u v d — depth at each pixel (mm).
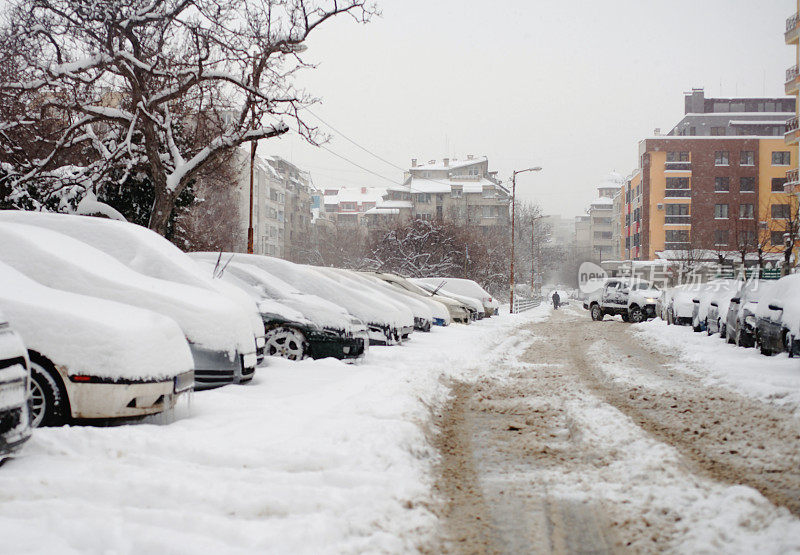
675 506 4523
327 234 77312
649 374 11836
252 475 4895
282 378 9617
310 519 4039
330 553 3650
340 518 4121
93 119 19594
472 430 7281
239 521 3992
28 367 4938
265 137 19500
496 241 66688
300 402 7816
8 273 6621
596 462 5793
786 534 3918
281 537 3762
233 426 6375
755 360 12758
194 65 18875
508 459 6016
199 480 4691
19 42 18688
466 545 3988
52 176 19906
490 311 33906
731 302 16938
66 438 5395
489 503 4754
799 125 45969
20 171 20828
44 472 4672
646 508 4535
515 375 11750
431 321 20781
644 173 79000
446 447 6480
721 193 77312
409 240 53656
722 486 4941
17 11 18516
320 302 12016
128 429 5938
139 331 6449
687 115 91125
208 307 8477
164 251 9836
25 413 4816
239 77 19656
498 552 3891
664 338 19234
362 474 4941
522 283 83688
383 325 14633
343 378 9867
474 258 54219
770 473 5434
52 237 8172
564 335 22625
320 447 5531
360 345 11875
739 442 6512
